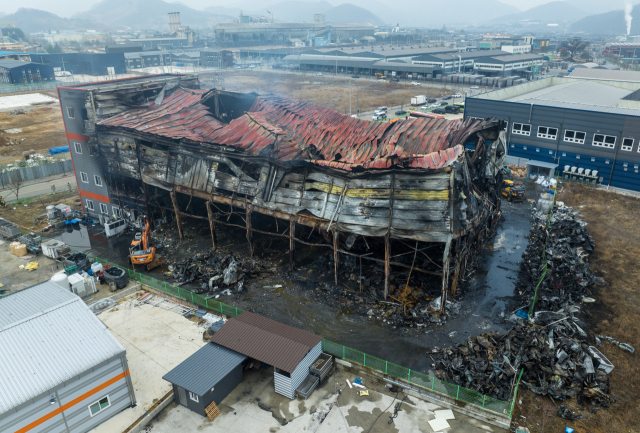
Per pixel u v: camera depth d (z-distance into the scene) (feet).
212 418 77.10
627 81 271.49
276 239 143.54
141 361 91.15
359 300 110.32
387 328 100.12
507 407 74.90
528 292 110.42
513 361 83.82
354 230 107.55
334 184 112.78
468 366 83.25
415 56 577.43
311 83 509.76
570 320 96.22
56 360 72.23
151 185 154.20
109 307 111.45
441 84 485.15
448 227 97.09
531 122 198.80
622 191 178.19
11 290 118.73
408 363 88.38
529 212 161.68
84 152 160.76
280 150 121.19
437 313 102.94
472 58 579.89
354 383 84.69
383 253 125.29
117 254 141.59
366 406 79.25
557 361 82.48
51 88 509.76
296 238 129.18
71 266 123.75
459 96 403.95
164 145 141.08
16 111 386.11
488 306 106.22
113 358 74.69
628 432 71.51
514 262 127.03
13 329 76.28
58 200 190.19
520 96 238.68
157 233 153.07
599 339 93.30
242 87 469.98
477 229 117.29
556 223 142.31
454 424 74.95
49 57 630.33
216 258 129.18
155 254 136.46
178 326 103.04
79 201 188.55
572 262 118.11
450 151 105.81
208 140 134.10
